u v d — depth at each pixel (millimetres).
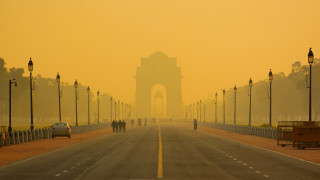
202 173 67938
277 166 77562
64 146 131625
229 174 66750
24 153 106375
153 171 70312
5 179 62250
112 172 69250
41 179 62094
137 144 142000
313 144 121125
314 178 62438
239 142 152375
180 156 97812
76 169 73500
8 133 135625
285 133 133500
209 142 153125
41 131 173875
